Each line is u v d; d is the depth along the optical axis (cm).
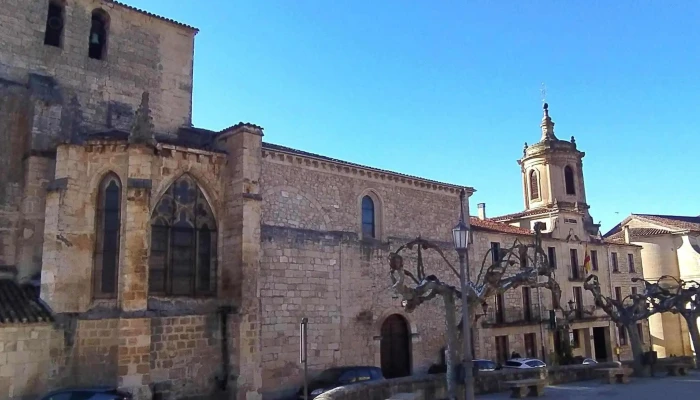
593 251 5234
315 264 2978
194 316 2339
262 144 2925
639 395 2177
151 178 2238
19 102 2430
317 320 2931
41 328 2048
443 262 3681
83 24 2659
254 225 2488
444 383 2131
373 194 3400
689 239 5831
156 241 2319
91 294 2169
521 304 4375
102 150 2253
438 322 3556
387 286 3297
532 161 5488
